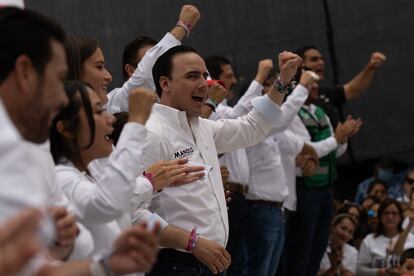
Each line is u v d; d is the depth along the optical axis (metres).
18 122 3.19
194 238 5.51
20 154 2.49
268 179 8.25
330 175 9.19
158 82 5.98
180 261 5.80
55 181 3.57
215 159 5.92
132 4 8.91
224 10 9.95
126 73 7.16
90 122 4.23
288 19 10.31
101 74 5.61
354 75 10.65
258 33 10.11
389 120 10.95
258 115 6.05
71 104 4.18
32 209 2.42
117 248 3.04
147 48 7.07
